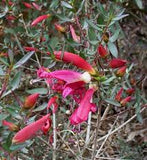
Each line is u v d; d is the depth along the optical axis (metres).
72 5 0.21
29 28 0.24
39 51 0.21
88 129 0.20
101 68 0.17
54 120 0.19
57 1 0.24
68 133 0.22
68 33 0.22
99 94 0.16
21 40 0.23
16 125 0.15
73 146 0.22
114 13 0.18
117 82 0.19
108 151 0.24
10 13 0.24
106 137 0.20
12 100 0.20
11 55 0.15
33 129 0.14
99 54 0.16
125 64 0.16
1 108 0.17
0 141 0.16
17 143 0.14
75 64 0.15
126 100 0.18
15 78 0.15
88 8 0.23
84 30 0.21
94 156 0.18
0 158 0.16
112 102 0.16
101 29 0.17
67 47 0.20
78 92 0.15
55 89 0.16
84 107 0.15
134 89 0.21
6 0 0.23
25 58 0.16
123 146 0.24
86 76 0.15
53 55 0.16
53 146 0.20
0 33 0.24
